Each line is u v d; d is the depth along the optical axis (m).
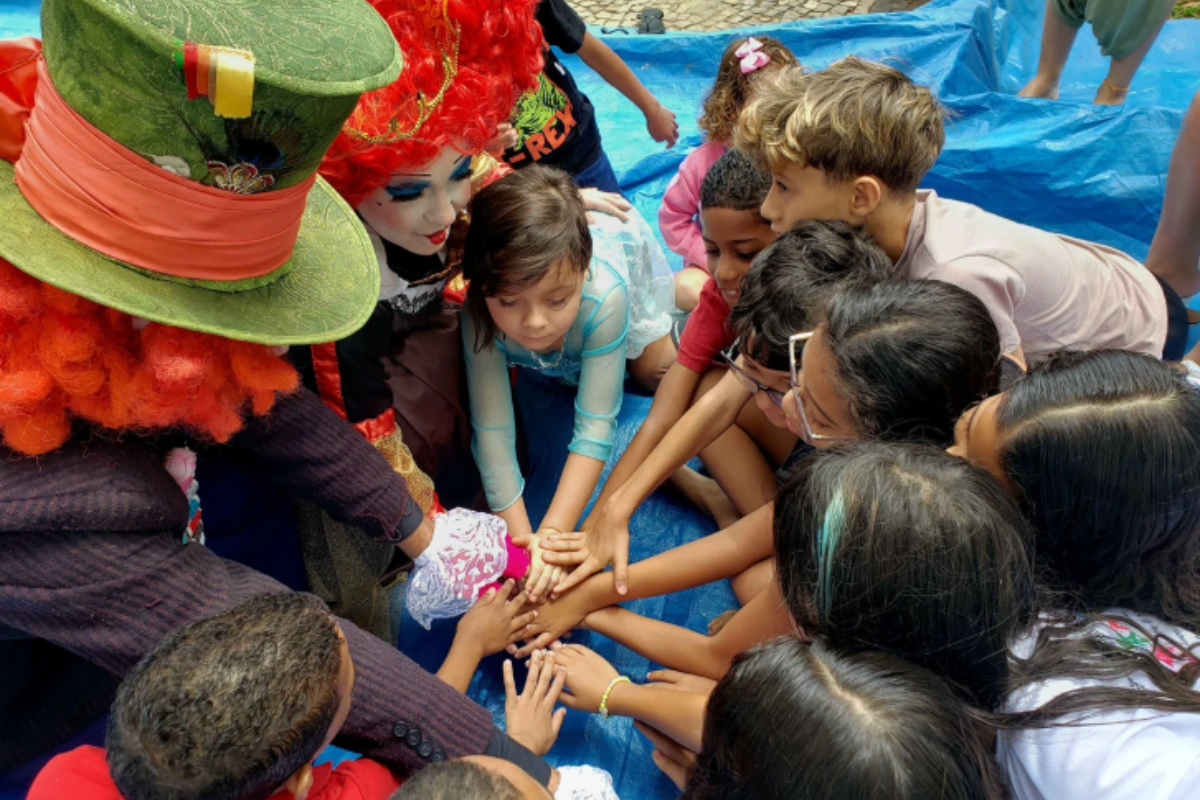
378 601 1.59
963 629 0.91
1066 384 1.02
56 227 0.87
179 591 1.04
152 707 0.83
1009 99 2.51
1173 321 1.92
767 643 0.91
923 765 0.77
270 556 1.63
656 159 2.68
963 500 0.91
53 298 0.88
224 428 1.03
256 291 0.99
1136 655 0.97
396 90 1.17
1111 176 2.38
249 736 0.83
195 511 1.22
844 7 3.80
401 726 1.14
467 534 1.41
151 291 0.88
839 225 1.42
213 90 0.76
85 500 0.96
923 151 1.48
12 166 0.93
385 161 1.24
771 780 0.81
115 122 0.81
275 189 0.90
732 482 1.72
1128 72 2.71
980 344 1.15
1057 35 2.73
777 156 1.49
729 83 2.03
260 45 0.79
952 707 0.83
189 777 0.81
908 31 2.89
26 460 0.96
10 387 0.87
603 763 1.46
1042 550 1.07
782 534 1.01
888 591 0.90
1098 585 1.07
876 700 0.80
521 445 1.85
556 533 1.58
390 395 1.46
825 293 1.30
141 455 1.04
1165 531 1.01
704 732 0.92
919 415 1.14
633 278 1.81
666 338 2.03
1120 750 0.90
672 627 1.52
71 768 0.96
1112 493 0.98
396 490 1.32
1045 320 1.58
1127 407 0.98
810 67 2.84
